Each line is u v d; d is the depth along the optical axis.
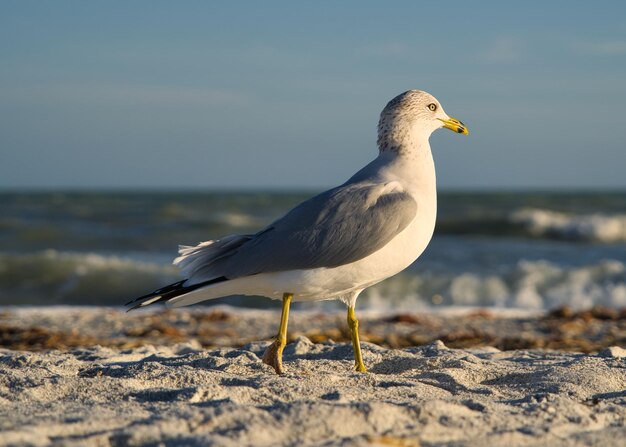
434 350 1.76
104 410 1.30
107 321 2.61
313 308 3.36
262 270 1.54
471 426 1.28
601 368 1.60
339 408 1.28
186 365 1.60
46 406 1.33
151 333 2.35
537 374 1.57
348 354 1.74
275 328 2.46
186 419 1.25
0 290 3.98
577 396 1.47
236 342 2.17
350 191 1.57
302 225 1.54
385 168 1.62
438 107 1.67
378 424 1.26
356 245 1.53
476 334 2.24
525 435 1.25
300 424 1.25
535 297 3.72
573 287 3.87
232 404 1.32
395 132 1.64
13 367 1.64
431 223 1.59
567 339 2.20
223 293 1.58
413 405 1.31
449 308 3.20
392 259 1.56
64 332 2.39
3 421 1.25
